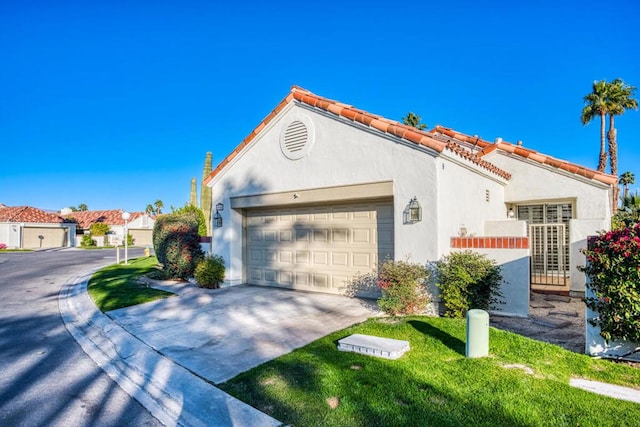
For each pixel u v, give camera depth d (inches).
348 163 384.2
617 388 179.9
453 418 151.9
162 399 187.5
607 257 209.2
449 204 350.3
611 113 1087.0
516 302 329.4
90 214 2495.1
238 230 508.1
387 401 166.9
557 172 492.4
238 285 501.4
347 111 378.9
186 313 354.0
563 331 285.3
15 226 1674.5
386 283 325.7
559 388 175.9
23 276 690.8
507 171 525.0
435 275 324.2
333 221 428.1
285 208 473.7
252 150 475.8
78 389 203.6
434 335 258.5
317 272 441.1
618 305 205.0
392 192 354.0
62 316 378.3
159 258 628.4
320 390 179.6
